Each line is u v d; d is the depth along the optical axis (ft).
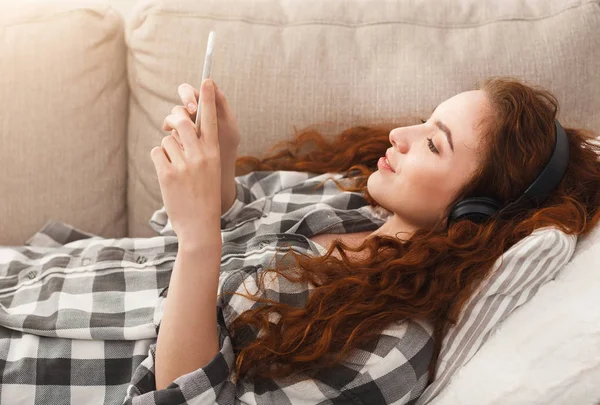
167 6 4.13
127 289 3.60
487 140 3.30
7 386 3.18
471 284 3.13
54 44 4.02
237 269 3.49
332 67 4.12
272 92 4.11
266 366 3.15
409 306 3.14
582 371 2.83
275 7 4.23
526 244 2.92
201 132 3.07
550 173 3.23
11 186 4.08
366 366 3.05
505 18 4.15
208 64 2.89
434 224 3.49
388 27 4.17
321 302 3.14
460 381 3.05
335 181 4.08
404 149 3.45
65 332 3.32
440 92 4.07
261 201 3.98
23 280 3.67
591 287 2.97
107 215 4.32
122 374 3.30
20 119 4.01
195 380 2.95
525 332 2.98
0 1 4.06
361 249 3.29
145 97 4.24
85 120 4.13
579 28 4.05
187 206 2.99
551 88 4.04
